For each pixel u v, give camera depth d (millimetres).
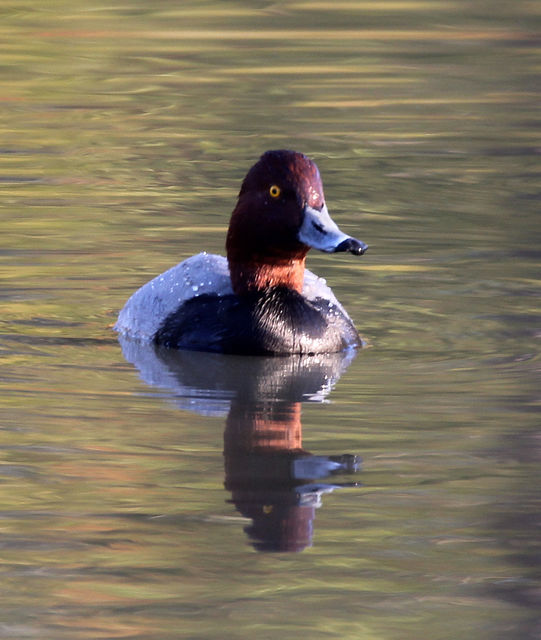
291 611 6352
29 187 17219
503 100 22844
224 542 7109
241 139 20281
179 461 8320
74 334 11461
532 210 16203
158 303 11430
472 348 11133
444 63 25422
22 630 6129
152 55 25969
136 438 8766
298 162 10805
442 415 9320
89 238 14656
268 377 10320
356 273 13523
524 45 26641
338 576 6734
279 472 8133
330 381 10227
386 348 11164
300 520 7398
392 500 7699
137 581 6633
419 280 13273
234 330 10938
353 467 8234
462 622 6273
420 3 30016
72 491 7793
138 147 19797
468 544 7109
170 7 29703
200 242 14625
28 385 9961
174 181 17781
